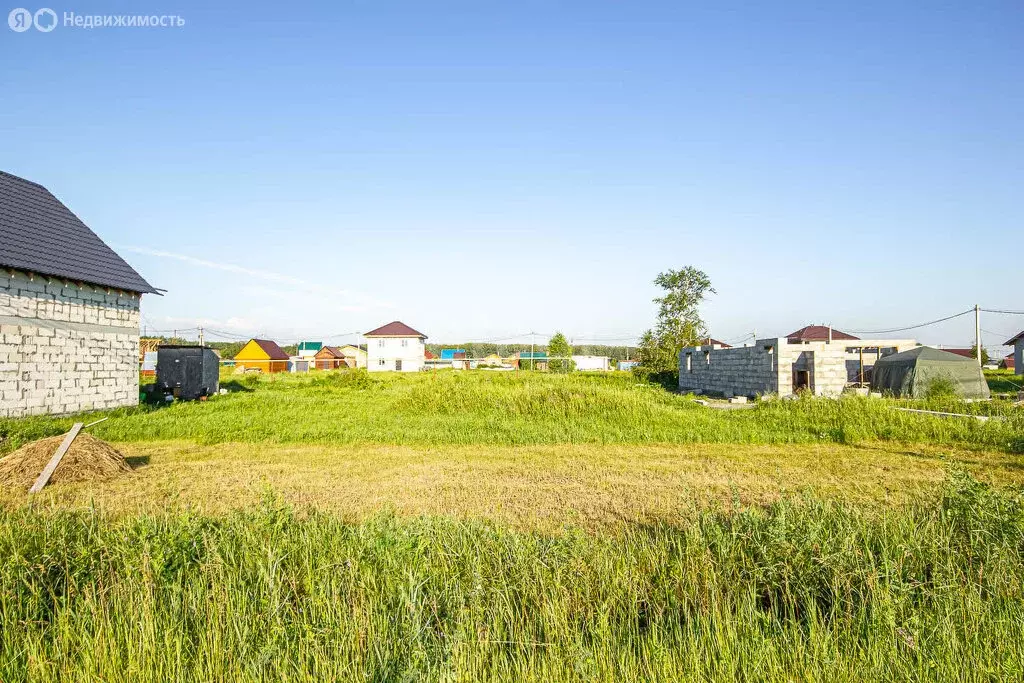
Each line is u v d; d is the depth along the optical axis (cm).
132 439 1262
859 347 2900
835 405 1508
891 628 336
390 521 521
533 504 731
